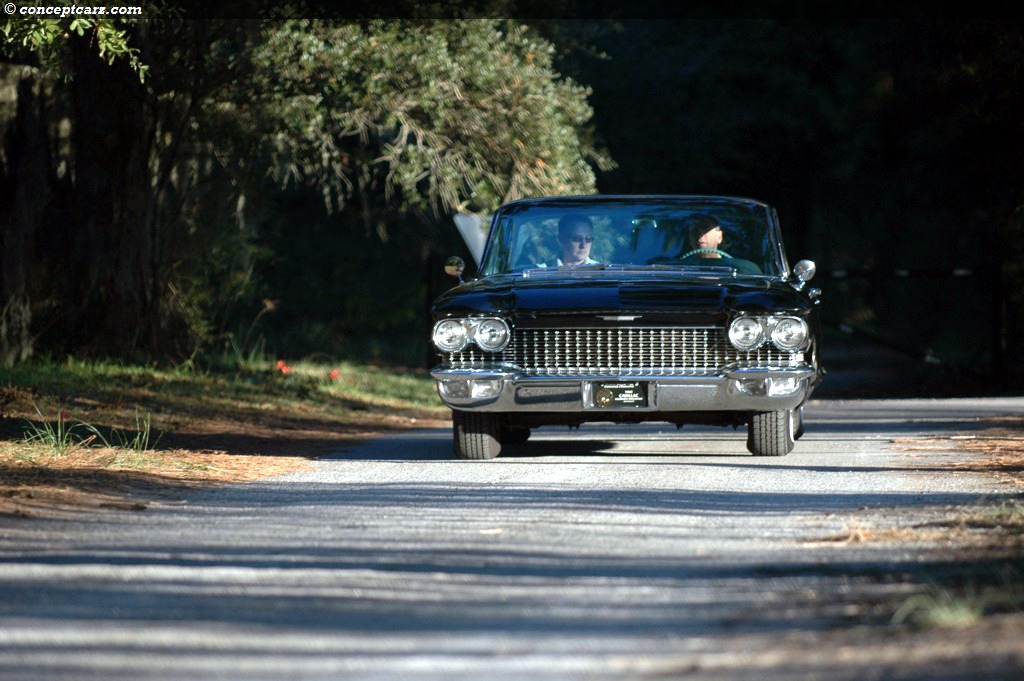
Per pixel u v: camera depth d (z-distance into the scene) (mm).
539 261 33906
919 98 87375
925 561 18016
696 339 29859
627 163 89000
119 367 52938
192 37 51688
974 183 78625
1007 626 13477
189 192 63781
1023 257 68062
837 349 109312
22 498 25125
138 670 13359
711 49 93000
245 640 14492
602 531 21469
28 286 53438
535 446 35969
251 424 42594
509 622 15250
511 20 56906
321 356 78188
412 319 99938
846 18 100375
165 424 40344
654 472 29406
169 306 58969
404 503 24969
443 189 57812
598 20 73125
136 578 17703
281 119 54750
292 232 96625
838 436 37406
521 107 55781
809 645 13586
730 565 18406
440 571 18203
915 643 13242
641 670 12992
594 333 29938
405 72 53188
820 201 121938
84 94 53219
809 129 102375
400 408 54000
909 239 125250
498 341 30156
